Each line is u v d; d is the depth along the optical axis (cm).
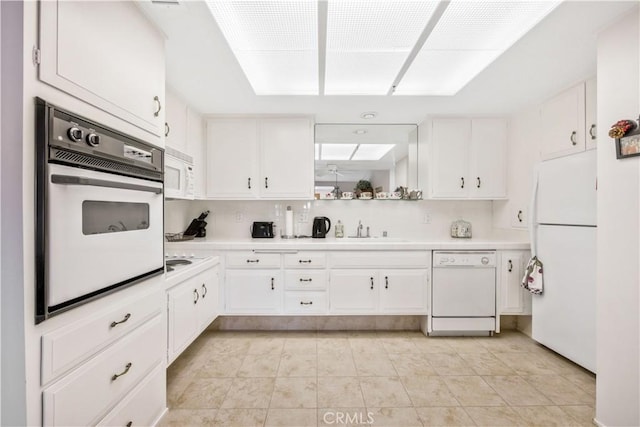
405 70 204
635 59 135
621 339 140
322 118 303
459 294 266
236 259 269
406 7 144
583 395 181
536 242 240
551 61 186
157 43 152
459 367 214
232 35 167
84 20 104
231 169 293
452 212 327
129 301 127
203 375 203
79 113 102
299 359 226
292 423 157
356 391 185
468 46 177
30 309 85
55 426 91
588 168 196
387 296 269
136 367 132
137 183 133
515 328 288
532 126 263
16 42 83
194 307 206
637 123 132
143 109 140
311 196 294
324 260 270
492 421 159
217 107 269
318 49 177
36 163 86
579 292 202
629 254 136
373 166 330
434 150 296
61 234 92
